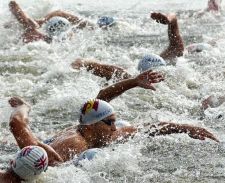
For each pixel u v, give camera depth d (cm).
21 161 2530
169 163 2833
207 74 4328
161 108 3744
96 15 6869
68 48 5150
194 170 2756
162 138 3103
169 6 7431
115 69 4131
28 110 2925
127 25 6053
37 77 4403
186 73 4253
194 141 3100
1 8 6956
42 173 2614
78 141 2888
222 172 2731
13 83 4278
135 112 3662
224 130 3316
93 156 2745
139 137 3045
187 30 5928
